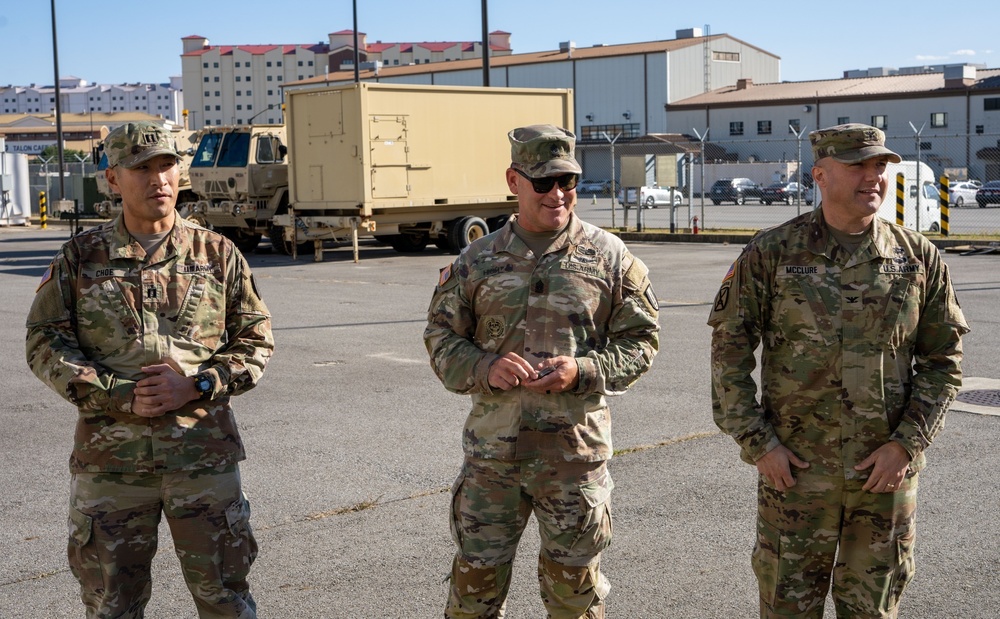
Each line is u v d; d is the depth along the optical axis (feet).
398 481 18.25
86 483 10.09
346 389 25.79
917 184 67.26
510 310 10.18
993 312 35.55
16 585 14.02
